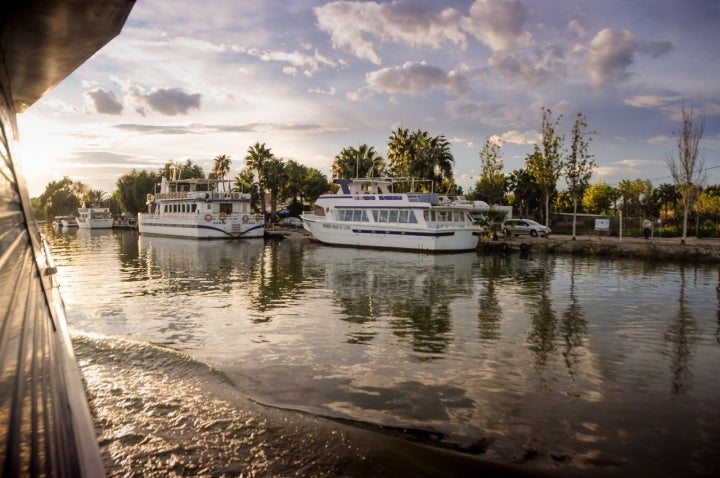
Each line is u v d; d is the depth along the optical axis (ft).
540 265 86.94
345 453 19.65
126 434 20.99
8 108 16.22
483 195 199.21
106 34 13.60
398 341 36.73
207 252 115.65
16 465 5.91
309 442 20.51
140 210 303.27
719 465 19.08
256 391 26.61
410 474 18.31
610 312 47.03
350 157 198.59
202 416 22.98
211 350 34.30
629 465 19.10
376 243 117.50
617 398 25.80
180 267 85.30
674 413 23.93
